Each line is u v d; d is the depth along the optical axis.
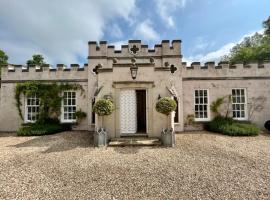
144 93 12.59
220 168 5.86
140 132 10.30
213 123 12.56
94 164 6.25
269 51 21.56
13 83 14.11
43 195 4.21
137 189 4.48
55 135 11.45
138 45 13.38
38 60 27.06
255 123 13.20
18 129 12.89
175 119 13.02
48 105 13.87
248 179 5.01
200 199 3.98
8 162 6.59
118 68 9.96
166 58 13.23
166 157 6.98
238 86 13.45
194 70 13.61
